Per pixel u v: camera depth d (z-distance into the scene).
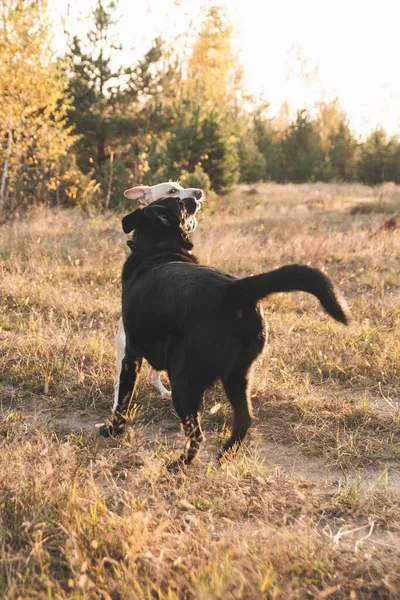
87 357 5.65
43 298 7.63
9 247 11.12
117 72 21.03
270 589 2.36
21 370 5.29
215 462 3.81
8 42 14.93
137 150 21.39
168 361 3.55
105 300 7.81
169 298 3.51
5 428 4.21
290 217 17.02
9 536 2.81
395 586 2.47
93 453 3.78
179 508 3.17
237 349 3.42
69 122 20.42
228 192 20.81
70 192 16.36
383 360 5.48
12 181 15.34
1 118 15.30
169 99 23.53
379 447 3.98
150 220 4.18
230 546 2.64
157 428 4.42
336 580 2.49
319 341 6.02
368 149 35.72
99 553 2.65
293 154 40.62
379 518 3.10
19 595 2.32
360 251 11.24
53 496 3.04
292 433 4.25
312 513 3.00
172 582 2.40
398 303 7.67
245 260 10.45
